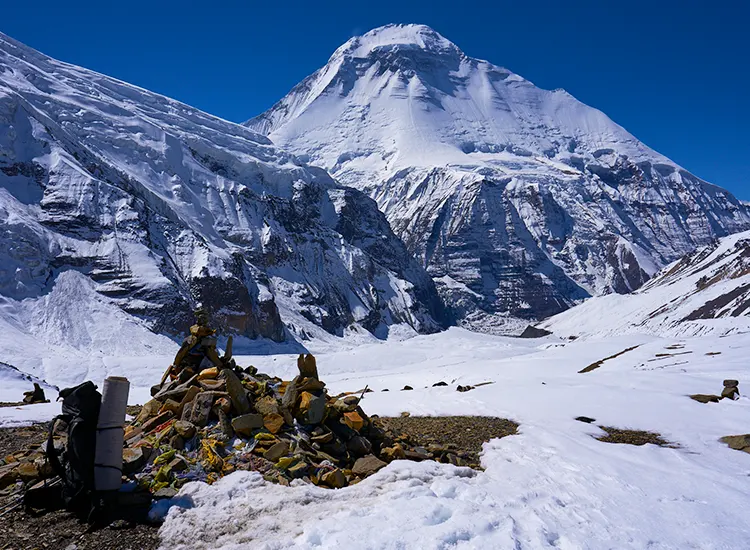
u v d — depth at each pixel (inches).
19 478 293.6
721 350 1267.2
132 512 253.9
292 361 3070.9
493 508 255.9
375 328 6875.0
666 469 338.6
